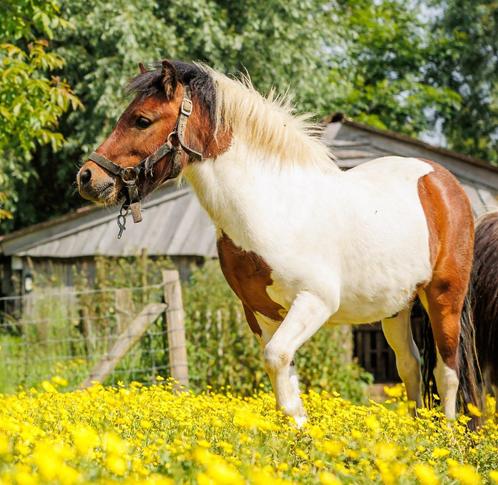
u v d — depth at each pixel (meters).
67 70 24.59
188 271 19.55
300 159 6.17
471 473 4.16
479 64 35.69
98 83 23.38
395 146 18.88
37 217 28.00
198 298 13.10
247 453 4.46
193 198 20.11
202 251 19.16
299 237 5.91
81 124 24.22
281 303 6.02
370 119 34.34
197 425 5.49
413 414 6.95
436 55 37.94
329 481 3.57
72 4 23.30
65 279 21.23
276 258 5.86
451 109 37.12
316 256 5.96
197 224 19.69
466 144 36.81
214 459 3.80
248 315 6.33
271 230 5.86
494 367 7.65
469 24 35.12
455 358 6.81
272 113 6.11
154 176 5.96
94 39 23.69
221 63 25.05
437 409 6.87
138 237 20.06
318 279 5.92
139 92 6.00
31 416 5.79
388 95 35.75
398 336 7.03
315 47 26.31
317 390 12.65
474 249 7.73
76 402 6.66
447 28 35.69
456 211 6.73
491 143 36.75
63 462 3.57
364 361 19.58
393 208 6.38
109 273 17.08
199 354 12.59
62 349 14.00
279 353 5.70
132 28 23.00
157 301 14.49
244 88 6.19
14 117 11.21
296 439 5.14
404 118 36.59
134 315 13.29
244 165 5.98
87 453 3.88
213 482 3.38
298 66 25.62
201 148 5.99
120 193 5.95
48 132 11.70
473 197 18.31
